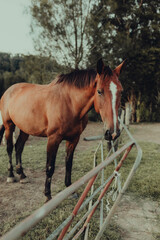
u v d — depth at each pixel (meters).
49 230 2.08
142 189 3.05
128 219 2.35
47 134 2.63
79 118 2.53
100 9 13.19
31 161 4.49
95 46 12.56
